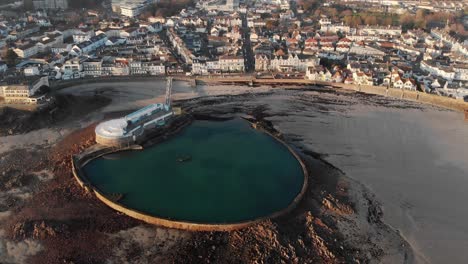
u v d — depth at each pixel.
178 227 172.75
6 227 171.75
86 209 182.88
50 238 164.62
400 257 164.25
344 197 196.50
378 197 199.38
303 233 170.62
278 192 198.12
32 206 184.50
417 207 194.00
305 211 184.62
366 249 166.25
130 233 169.62
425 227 181.75
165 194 194.00
